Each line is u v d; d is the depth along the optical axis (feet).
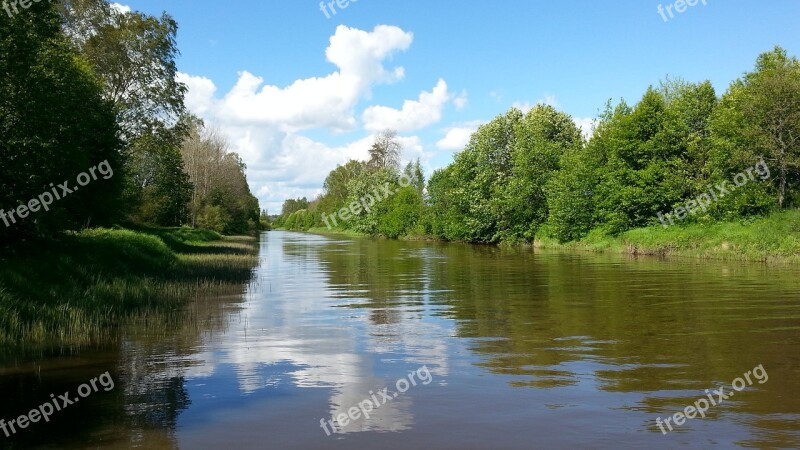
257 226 403.95
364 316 48.08
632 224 134.41
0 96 47.80
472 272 85.71
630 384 27.73
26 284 45.34
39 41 52.70
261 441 21.39
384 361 32.94
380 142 319.68
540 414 23.85
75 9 107.45
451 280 75.10
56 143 54.90
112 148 83.76
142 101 118.32
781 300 51.60
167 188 163.32
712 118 131.85
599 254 124.26
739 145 111.75
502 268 91.81
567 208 148.77
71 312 43.62
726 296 54.70
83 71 76.79
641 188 129.90
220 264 95.40
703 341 36.35
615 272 80.69
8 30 47.60
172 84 121.39
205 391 27.53
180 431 22.40
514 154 179.11
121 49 114.01
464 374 29.94
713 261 96.89
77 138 64.80
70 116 58.44
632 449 20.20
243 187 316.19
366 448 20.61
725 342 35.96
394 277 80.84
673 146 129.49
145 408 25.16
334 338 39.32
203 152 234.58
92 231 85.92
